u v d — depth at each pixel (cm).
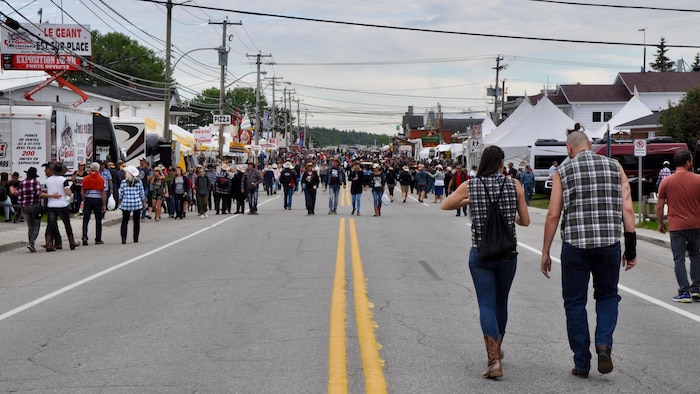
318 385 604
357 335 786
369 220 2573
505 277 638
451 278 1215
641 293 1100
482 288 633
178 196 2739
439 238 1927
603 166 618
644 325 865
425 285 1138
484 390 593
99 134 3123
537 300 1016
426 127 15312
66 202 1752
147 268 1370
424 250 1638
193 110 13838
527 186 3700
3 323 877
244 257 1516
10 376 642
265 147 7156
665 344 766
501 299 652
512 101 10544
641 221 2300
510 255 627
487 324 622
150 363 679
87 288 1140
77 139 2789
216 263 1425
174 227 2362
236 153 5756
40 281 1238
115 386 607
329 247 1689
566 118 4275
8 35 3666
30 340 785
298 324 842
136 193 1880
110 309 957
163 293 1078
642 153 2300
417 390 591
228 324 848
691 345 762
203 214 2834
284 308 943
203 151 4975
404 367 660
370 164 4044
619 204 620
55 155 2552
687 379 633
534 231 2252
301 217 2734
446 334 794
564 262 625
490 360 621
